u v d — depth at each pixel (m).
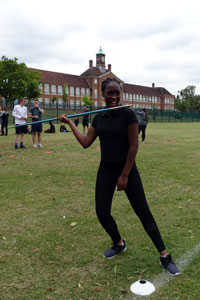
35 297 2.43
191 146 11.92
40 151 10.13
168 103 97.38
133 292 2.47
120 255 3.08
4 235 3.55
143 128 12.95
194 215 4.18
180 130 23.58
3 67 54.56
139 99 87.12
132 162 2.62
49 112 35.69
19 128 10.75
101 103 76.12
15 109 10.69
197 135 17.88
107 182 2.80
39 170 7.05
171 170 7.09
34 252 3.15
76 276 2.72
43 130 20.98
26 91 50.34
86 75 75.62
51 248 3.23
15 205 4.57
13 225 3.84
